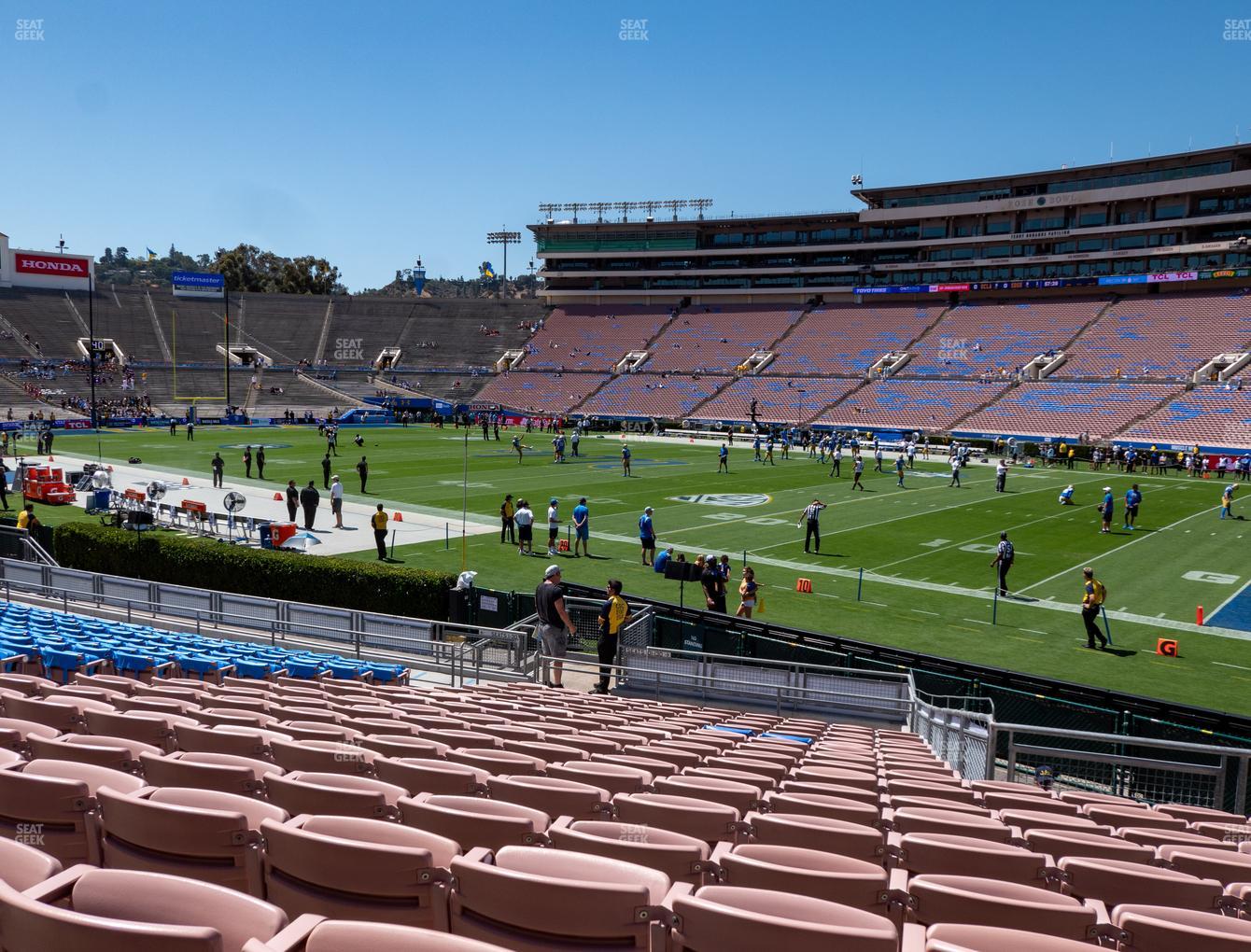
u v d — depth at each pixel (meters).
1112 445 53.12
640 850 3.84
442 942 2.45
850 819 5.43
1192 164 68.19
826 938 2.78
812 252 83.88
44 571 18.41
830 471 45.72
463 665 14.20
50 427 51.25
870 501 35.81
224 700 8.12
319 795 4.44
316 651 15.48
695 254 89.06
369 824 3.68
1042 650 17.59
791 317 83.19
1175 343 63.56
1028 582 23.03
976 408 63.03
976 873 4.38
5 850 3.03
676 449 56.69
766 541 27.67
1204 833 6.59
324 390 81.19
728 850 4.21
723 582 18.61
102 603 17.48
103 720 6.32
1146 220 70.56
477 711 9.64
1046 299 75.00
